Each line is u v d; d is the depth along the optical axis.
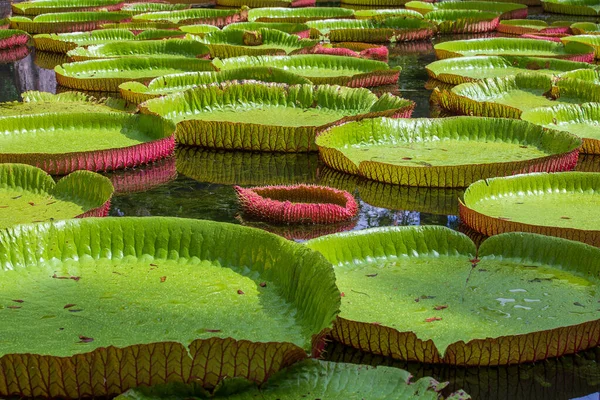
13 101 8.44
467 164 5.92
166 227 4.29
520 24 13.89
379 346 3.64
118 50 10.59
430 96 8.95
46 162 5.98
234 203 5.70
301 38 11.71
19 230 4.17
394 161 6.31
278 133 6.77
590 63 10.92
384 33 12.66
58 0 15.37
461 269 4.25
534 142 6.69
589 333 3.68
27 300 3.81
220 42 11.64
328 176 6.27
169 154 6.61
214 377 3.17
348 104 7.79
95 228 4.29
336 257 4.29
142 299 3.83
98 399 3.18
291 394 3.06
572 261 4.25
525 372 3.60
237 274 4.08
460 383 3.52
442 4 15.91
